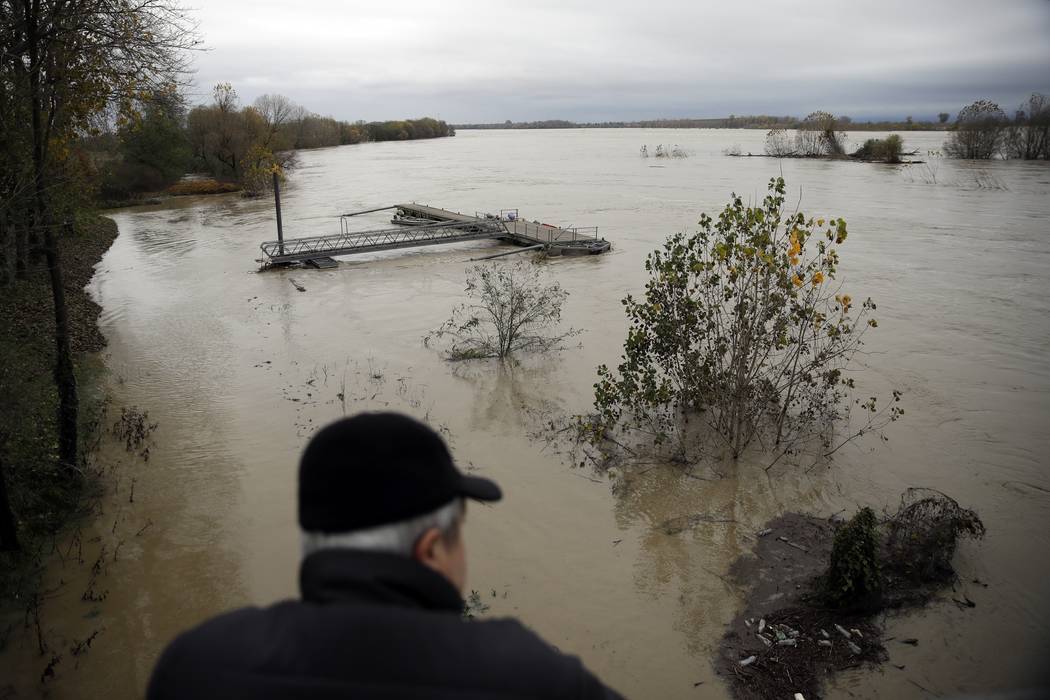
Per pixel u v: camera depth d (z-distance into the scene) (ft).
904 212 138.62
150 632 31.27
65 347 41.39
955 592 32.14
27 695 27.78
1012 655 28.40
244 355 66.69
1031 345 64.08
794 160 292.20
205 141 230.27
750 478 42.86
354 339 70.90
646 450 46.34
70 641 30.58
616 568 35.06
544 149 426.92
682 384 53.72
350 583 3.73
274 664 3.49
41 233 40.73
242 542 37.65
